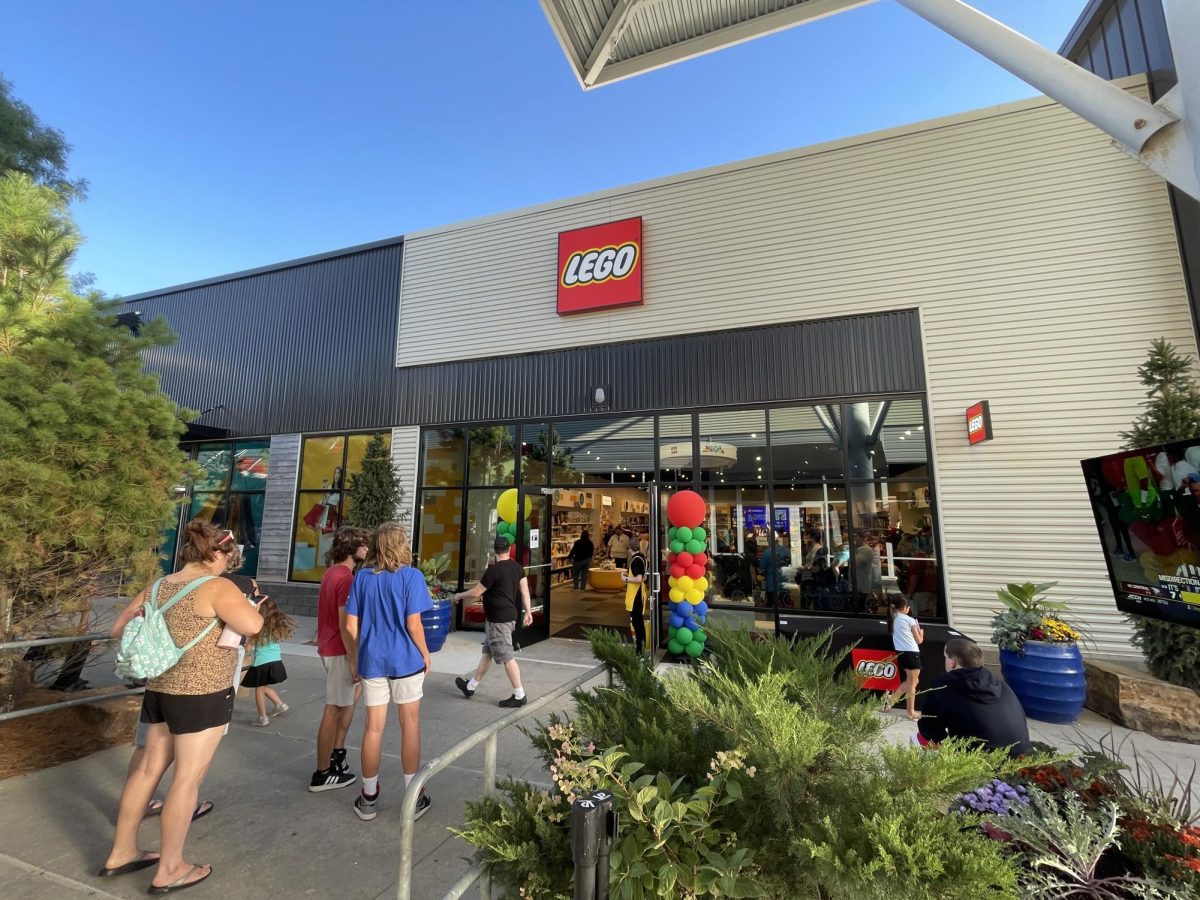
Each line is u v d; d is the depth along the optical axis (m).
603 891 1.36
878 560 7.61
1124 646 6.42
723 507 8.41
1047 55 2.01
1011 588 5.43
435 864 2.80
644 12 3.84
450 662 7.12
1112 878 1.67
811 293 8.30
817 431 8.09
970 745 2.81
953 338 7.59
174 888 2.58
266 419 11.86
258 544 11.45
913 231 7.93
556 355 9.75
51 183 8.77
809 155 8.54
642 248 9.28
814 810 1.61
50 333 4.49
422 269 10.97
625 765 1.73
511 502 8.94
